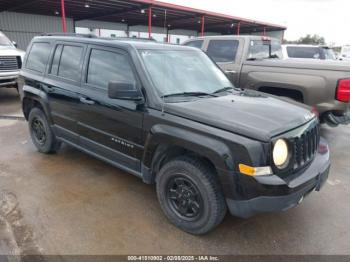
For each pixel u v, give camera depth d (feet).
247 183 7.18
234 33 106.52
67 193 10.86
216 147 7.42
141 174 9.77
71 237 8.41
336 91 14.42
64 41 12.57
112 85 8.72
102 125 10.62
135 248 8.09
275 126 7.59
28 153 14.70
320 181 8.63
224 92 10.74
